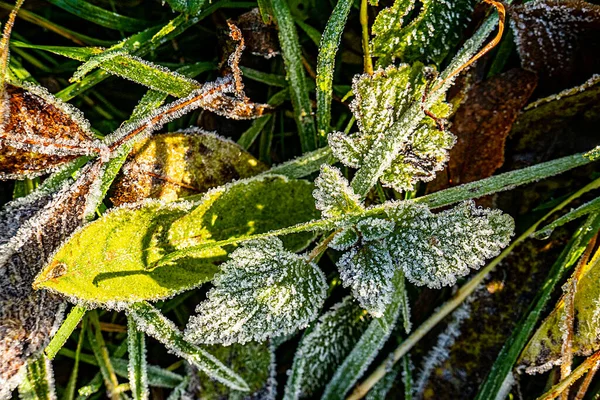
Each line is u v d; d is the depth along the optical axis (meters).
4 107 0.33
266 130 0.37
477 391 0.36
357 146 0.34
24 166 0.34
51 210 0.34
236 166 0.35
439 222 0.33
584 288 0.34
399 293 0.35
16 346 0.33
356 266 0.33
